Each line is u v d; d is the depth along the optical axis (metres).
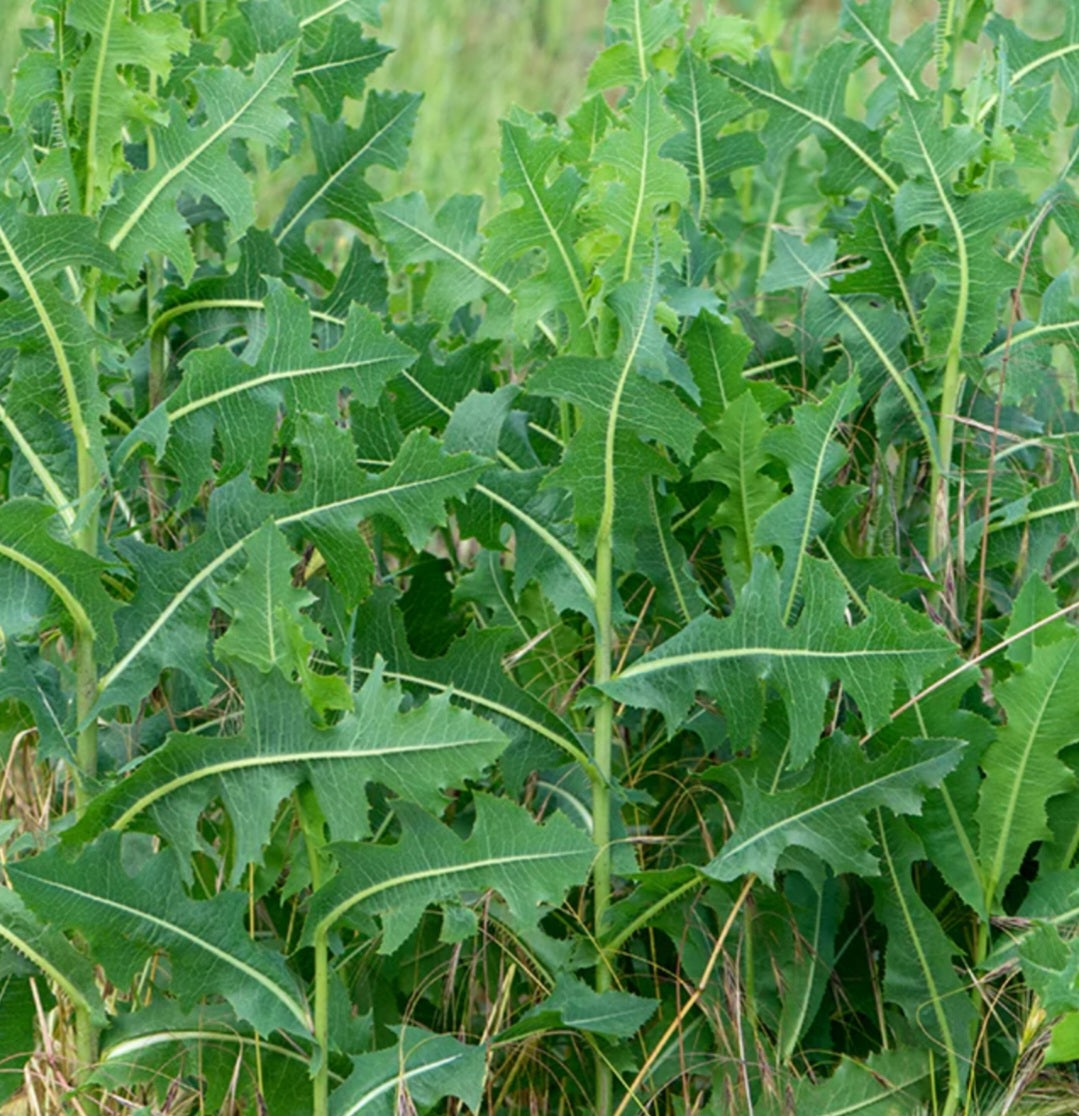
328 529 1.18
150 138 1.28
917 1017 1.24
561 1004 1.19
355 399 1.24
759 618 1.19
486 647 1.22
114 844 1.12
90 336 1.15
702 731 1.26
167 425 1.16
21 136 1.15
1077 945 1.13
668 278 1.22
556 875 1.15
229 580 1.18
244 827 1.14
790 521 1.20
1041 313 1.29
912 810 1.19
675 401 1.17
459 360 1.28
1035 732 1.21
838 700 1.25
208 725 1.26
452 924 1.16
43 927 1.16
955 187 1.27
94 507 1.16
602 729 1.21
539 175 1.16
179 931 1.14
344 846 1.15
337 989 1.18
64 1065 1.22
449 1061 1.18
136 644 1.17
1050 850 1.25
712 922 1.28
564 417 1.24
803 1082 1.23
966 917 1.29
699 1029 1.26
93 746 1.18
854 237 1.30
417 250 1.28
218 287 1.30
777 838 1.19
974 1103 1.24
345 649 1.20
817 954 1.25
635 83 1.30
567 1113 1.28
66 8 1.14
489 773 1.29
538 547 1.22
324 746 1.14
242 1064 1.18
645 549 1.25
